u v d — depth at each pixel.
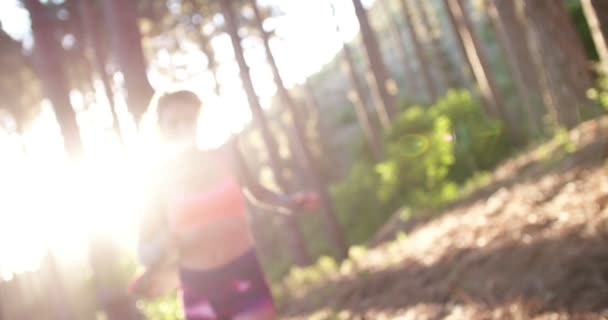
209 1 21.56
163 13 22.33
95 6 18.20
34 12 7.88
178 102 2.31
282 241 25.95
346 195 21.95
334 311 6.04
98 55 19.22
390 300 5.39
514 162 9.82
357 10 20.50
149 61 24.05
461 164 13.88
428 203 10.03
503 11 13.62
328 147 35.69
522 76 13.36
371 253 8.98
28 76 25.33
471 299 4.24
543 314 3.50
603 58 5.80
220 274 2.29
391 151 11.07
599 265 3.66
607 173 5.34
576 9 13.45
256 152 23.92
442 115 13.77
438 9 43.09
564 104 8.23
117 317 7.05
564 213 4.91
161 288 2.32
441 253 5.79
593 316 3.20
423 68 29.34
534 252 4.41
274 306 2.35
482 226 5.98
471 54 19.59
